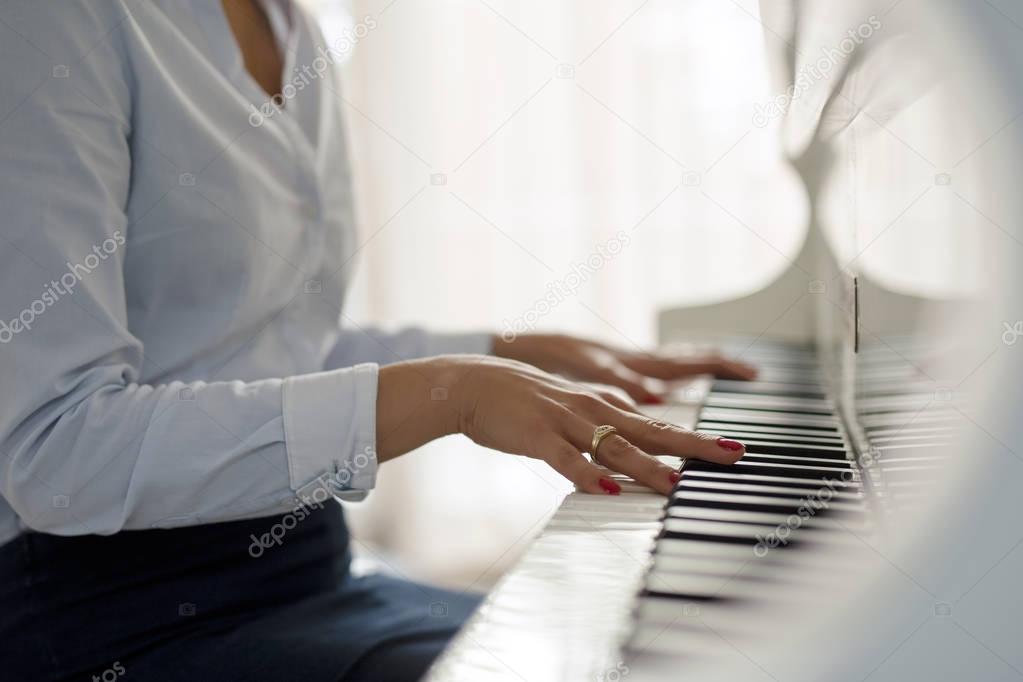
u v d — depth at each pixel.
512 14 2.71
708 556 0.56
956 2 0.49
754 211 2.60
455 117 2.76
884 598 0.47
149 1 0.96
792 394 1.18
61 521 0.80
